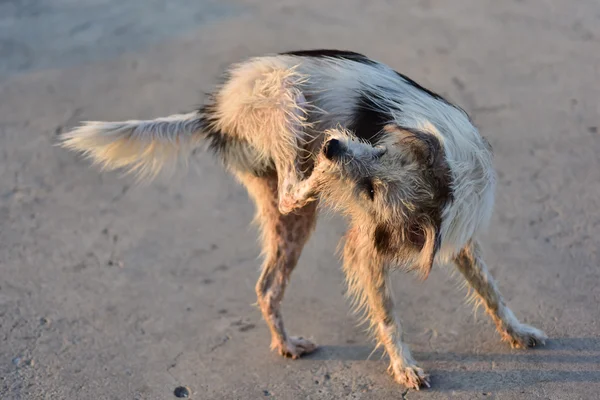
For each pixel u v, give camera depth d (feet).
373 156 6.56
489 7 11.30
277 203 7.30
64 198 8.94
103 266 8.23
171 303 7.91
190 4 12.02
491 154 7.08
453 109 6.98
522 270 7.93
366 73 7.06
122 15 11.71
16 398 7.25
